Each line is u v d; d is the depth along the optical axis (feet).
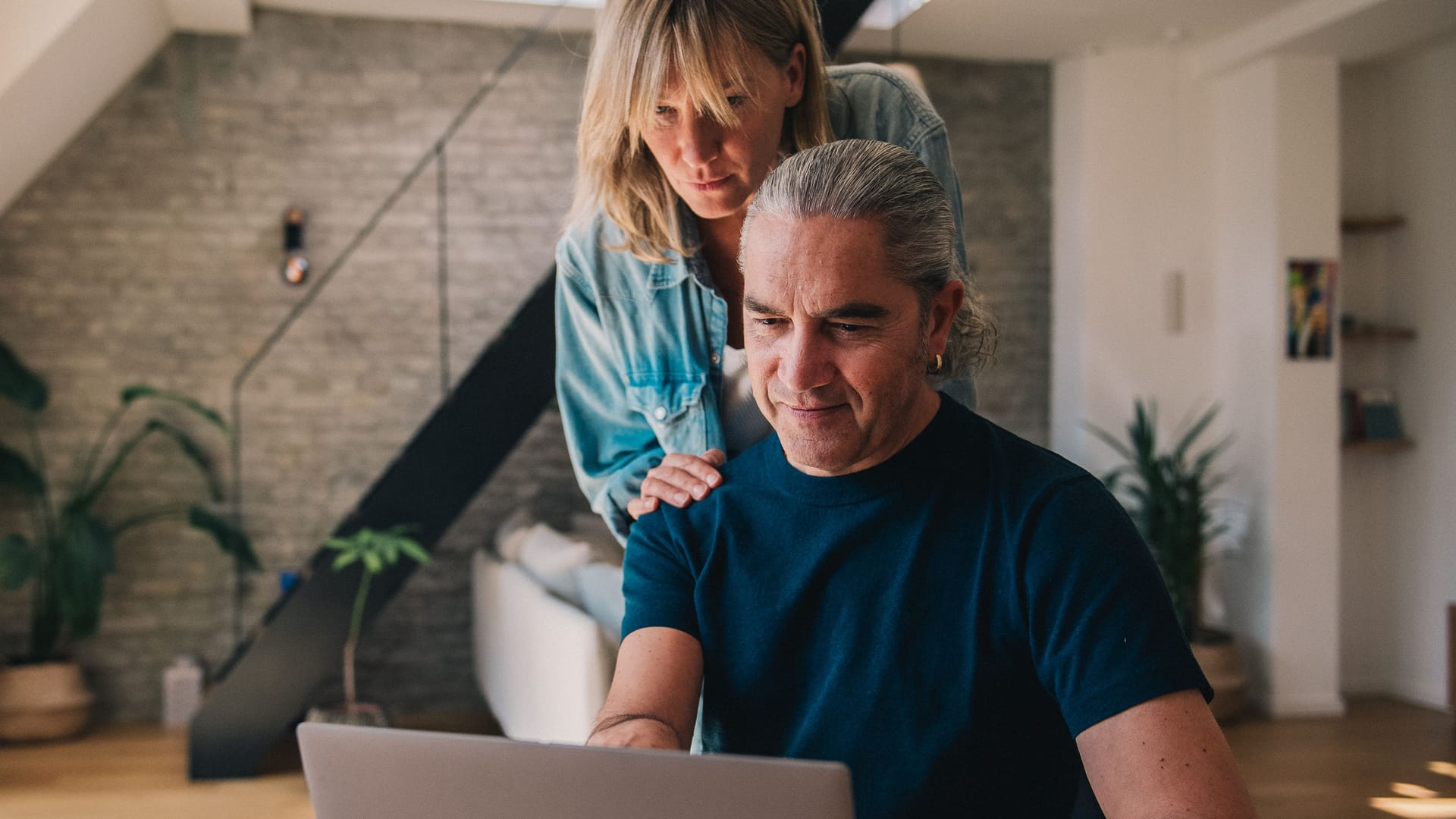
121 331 18.03
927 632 3.38
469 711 18.80
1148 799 2.92
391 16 18.44
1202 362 18.95
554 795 2.57
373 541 14.08
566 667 11.38
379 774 2.68
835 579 3.51
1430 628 18.33
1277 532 17.54
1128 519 3.36
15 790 14.47
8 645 17.74
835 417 3.29
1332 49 17.29
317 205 18.37
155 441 18.10
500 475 18.93
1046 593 3.23
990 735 3.34
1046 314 19.70
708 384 4.63
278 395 16.44
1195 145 18.94
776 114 4.15
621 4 3.98
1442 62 17.84
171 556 18.13
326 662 15.10
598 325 4.81
